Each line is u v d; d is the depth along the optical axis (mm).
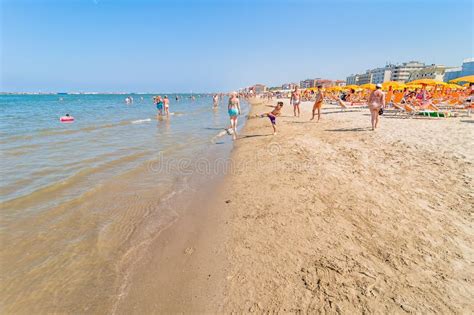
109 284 2697
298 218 3693
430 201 3916
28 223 3885
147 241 3471
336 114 17047
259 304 2293
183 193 5125
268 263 2822
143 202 4703
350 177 5105
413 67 100188
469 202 3812
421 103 14266
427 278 2422
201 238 3484
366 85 22250
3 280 2742
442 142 7293
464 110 16250
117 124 16469
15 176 5891
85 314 2336
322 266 2678
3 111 30453
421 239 3016
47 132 12695
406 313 2059
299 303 2248
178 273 2826
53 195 4910
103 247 3334
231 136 11773
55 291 2605
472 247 2842
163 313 2316
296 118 15797
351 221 3496
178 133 12852
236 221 3820
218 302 2379
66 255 3168
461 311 2059
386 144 7492
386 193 4277
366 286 2365
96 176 6070
